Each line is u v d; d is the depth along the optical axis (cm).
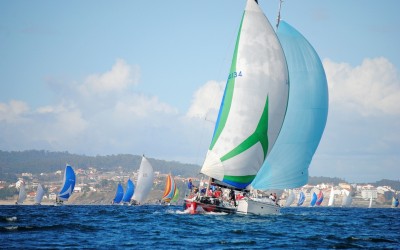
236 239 7538
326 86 12344
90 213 15412
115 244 6850
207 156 11019
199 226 9225
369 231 9594
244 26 10962
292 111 12094
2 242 6800
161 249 6469
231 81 10900
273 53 10944
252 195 11712
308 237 8000
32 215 13750
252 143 10781
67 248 6369
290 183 12056
